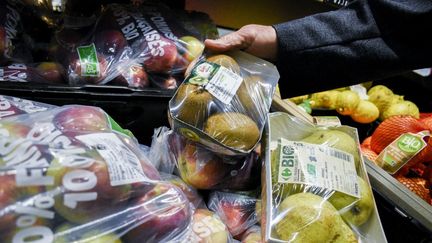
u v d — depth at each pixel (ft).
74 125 1.49
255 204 1.89
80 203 1.18
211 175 1.81
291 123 2.05
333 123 2.43
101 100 2.05
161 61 2.39
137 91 2.12
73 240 1.16
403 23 2.19
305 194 1.59
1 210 1.08
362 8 2.31
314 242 1.46
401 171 2.72
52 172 1.18
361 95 4.21
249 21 3.82
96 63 2.27
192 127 1.65
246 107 1.74
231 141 1.64
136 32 2.48
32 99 1.92
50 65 2.31
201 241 1.58
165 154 1.93
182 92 1.70
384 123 3.01
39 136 1.32
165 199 1.41
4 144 1.23
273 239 1.46
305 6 3.84
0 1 2.36
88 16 2.84
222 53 1.97
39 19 2.68
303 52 2.23
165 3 3.25
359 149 1.95
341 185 1.66
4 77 2.10
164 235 1.37
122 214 1.29
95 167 1.24
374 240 1.61
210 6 3.68
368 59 2.24
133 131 2.23
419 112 4.34
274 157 1.75
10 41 2.25
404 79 4.60
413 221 1.95
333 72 2.30
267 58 2.26
